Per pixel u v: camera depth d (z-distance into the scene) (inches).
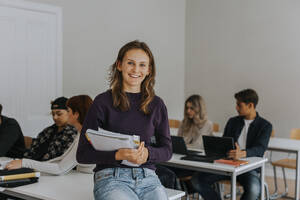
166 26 254.1
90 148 67.6
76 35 199.3
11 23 174.7
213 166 115.7
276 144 169.6
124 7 224.4
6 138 128.0
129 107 69.6
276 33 227.1
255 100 144.2
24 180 87.0
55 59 191.2
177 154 136.1
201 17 260.7
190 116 154.1
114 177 66.7
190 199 169.5
